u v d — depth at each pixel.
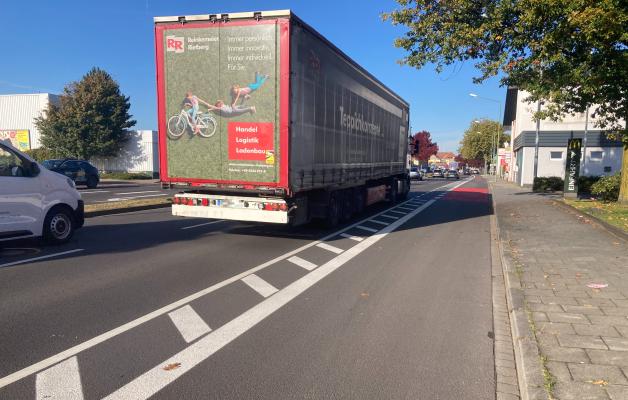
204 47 9.01
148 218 13.34
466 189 33.41
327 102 10.50
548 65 12.40
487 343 4.49
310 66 9.46
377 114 15.16
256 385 3.57
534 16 11.01
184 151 9.44
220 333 4.64
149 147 42.31
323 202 11.06
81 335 4.52
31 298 5.65
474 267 7.90
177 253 8.48
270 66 8.64
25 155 8.45
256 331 4.71
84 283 6.35
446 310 5.50
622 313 4.88
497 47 13.62
